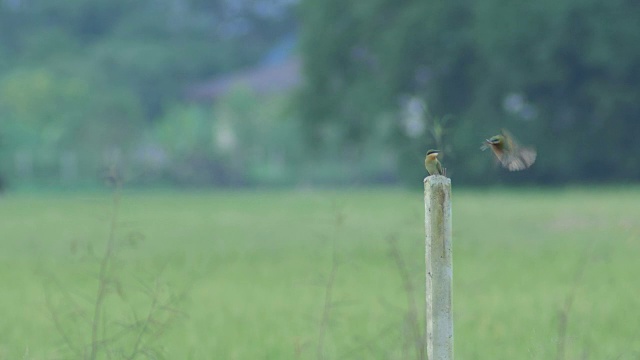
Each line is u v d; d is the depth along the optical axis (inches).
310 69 4763.8
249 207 3107.8
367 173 5974.4
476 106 4234.7
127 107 6412.4
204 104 7741.1
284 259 1560.0
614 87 4010.8
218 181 5861.2
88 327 879.1
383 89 4407.0
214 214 2765.7
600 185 4109.3
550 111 4153.5
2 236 2111.2
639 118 4084.6
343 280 1251.2
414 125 4421.8
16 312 1030.4
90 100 6368.1
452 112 4389.8
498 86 4183.1
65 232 2192.4
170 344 815.1
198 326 925.2
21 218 2719.0
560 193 3324.3
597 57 3912.4
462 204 2753.4
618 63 3939.5
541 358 734.5
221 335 876.6
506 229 1948.8
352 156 5940.0
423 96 4350.4
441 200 475.2
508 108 4288.9
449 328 477.7
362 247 1662.2
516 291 1128.8
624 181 4158.5
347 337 839.1
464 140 4158.5
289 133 6127.0
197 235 2060.8
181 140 6186.0
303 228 2175.2
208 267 1434.5
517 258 1478.8
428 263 477.7
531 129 4133.9
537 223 2054.6
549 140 4153.5
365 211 2640.3
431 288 477.4
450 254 475.8
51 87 6323.8
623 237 1732.3
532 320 920.9
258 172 6043.3
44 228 2324.1
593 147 4128.9
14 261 1587.1
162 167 5753.0
